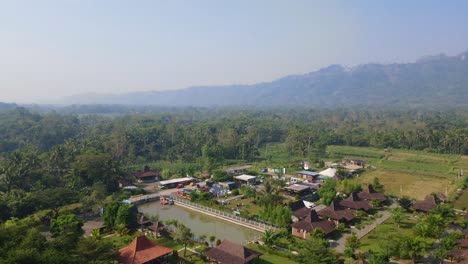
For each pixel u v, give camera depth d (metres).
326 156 184.38
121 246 66.69
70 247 53.69
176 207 101.50
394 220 78.25
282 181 114.19
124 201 97.75
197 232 79.50
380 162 162.88
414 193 110.00
